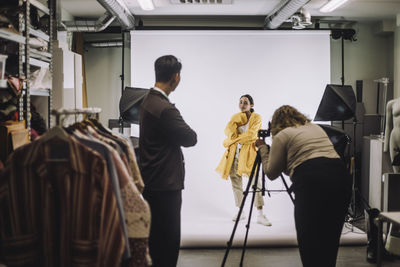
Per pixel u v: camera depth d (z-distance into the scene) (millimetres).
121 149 1708
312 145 2240
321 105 4414
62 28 3729
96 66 5758
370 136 5367
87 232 1414
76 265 1416
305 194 2166
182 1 4609
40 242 1468
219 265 3236
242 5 4875
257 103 5039
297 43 5062
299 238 2234
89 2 4715
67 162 1437
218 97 5004
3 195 1436
